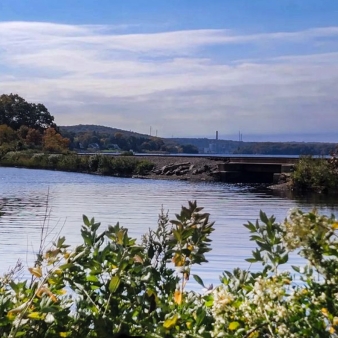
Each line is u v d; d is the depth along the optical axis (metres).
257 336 2.39
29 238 13.02
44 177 46.34
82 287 2.71
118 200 26.45
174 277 2.85
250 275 2.72
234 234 14.54
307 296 2.50
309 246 2.49
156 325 2.51
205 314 2.49
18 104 106.31
